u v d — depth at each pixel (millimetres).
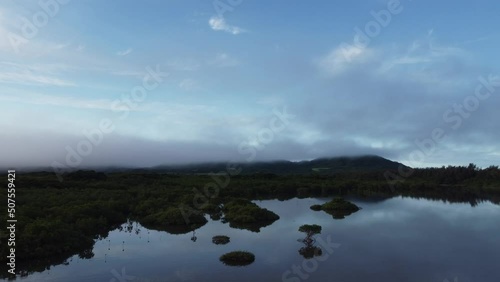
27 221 40219
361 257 38438
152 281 31484
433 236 48688
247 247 42438
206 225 56062
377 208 77000
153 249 41469
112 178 93688
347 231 51594
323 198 96938
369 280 31750
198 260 37375
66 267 34938
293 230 52406
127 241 45312
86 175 88188
